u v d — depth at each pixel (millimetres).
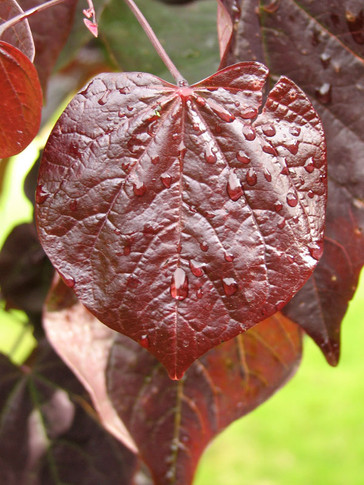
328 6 310
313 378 2219
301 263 252
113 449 419
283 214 253
